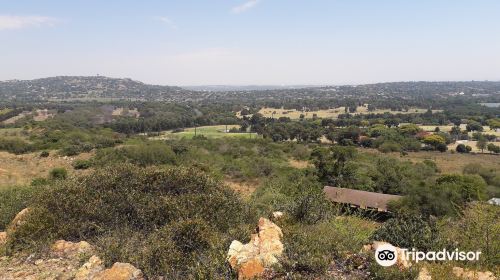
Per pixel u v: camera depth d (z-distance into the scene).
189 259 4.39
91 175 7.18
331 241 4.48
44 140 42.22
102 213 5.85
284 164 36.78
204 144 44.81
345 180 27.73
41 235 5.46
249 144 47.31
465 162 47.25
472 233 5.09
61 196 6.10
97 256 4.80
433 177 29.56
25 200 7.54
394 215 6.80
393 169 28.86
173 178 6.79
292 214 5.54
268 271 3.91
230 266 4.00
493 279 3.97
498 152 58.66
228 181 27.92
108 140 42.50
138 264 4.48
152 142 41.59
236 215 5.96
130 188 6.48
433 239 4.96
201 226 4.95
